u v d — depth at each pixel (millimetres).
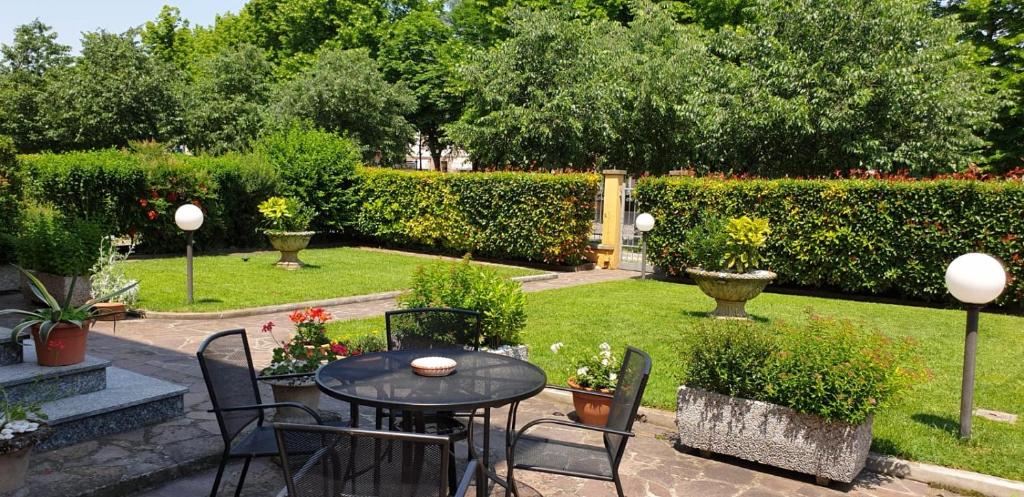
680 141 25844
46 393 4789
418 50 33312
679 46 25938
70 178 14719
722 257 9906
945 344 8867
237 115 29453
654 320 9891
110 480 3992
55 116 27609
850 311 11453
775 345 4844
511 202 16734
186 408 5480
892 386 4441
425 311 5227
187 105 29312
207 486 4180
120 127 27031
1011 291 11547
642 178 14930
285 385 4832
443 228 18156
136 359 7180
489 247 17391
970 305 5180
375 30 33312
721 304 10094
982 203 11617
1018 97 24766
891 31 19453
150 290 11047
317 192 19453
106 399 4891
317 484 2721
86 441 4637
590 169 25734
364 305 11062
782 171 21547
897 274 12445
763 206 13617
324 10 34000
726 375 4805
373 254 18328
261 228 18297
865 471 4891
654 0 30031
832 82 19578
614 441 3834
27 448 3635
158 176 15633
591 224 16328
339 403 5898
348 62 28688
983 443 5203
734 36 22516
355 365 4062
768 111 20016
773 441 4680
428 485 2609
